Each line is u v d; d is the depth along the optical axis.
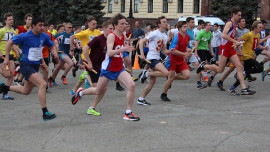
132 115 7.57
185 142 6.14
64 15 44.47
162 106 9.09
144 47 15.66
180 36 9.36
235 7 10.24
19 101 9.67
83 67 10.23
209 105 9.26
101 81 7.70
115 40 7.38
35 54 7.54
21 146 6.00
